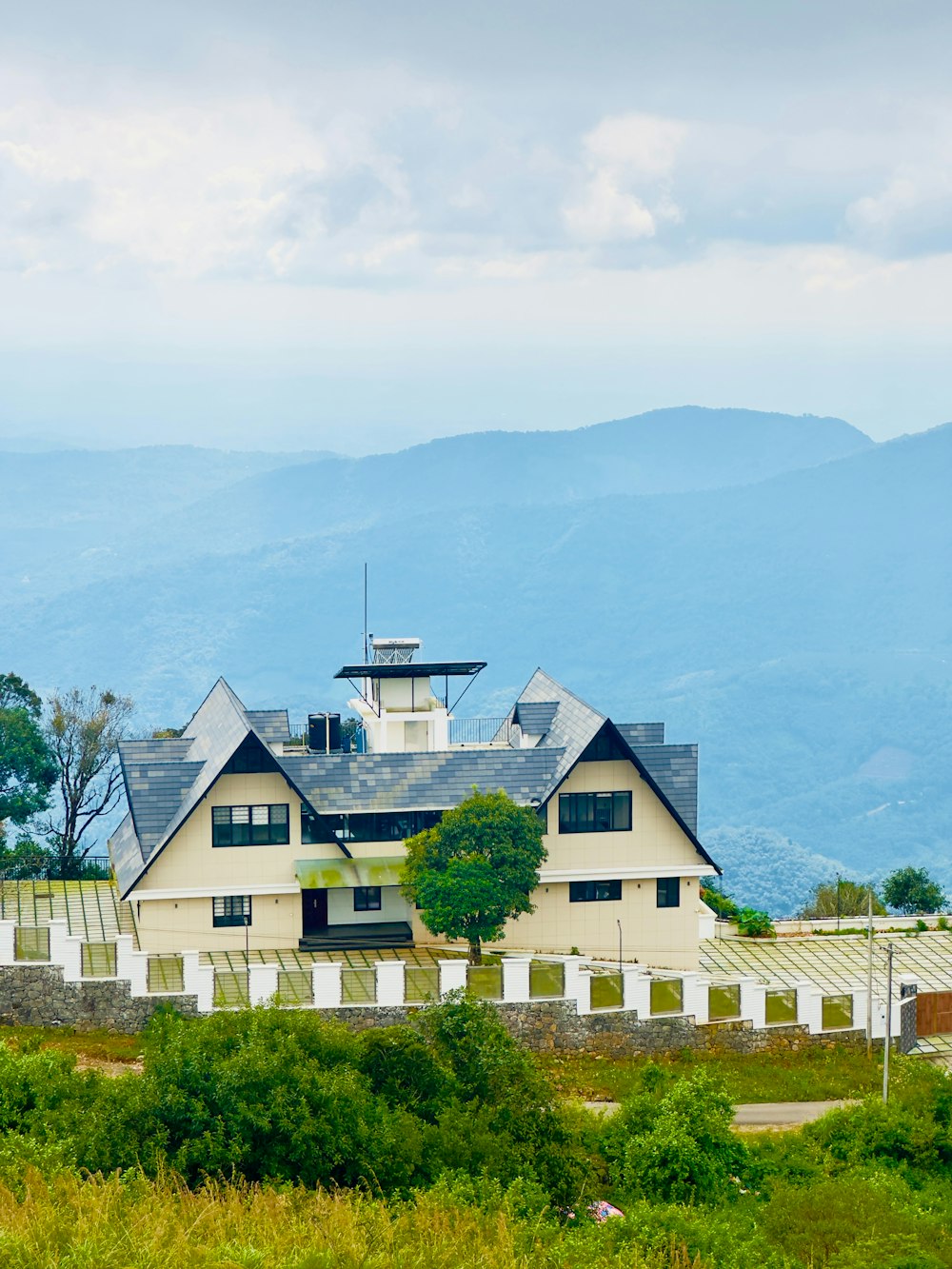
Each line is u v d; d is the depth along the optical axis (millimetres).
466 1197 87938
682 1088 111062
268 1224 78750
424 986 136500
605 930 157625
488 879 142375
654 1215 91750
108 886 172875
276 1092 87938
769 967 163375
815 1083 137375
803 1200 98875
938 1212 101562
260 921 151750
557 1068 136125
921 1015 151750
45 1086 96500
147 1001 134875
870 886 164125
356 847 155000
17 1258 72000
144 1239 74000
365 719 176000
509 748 166625
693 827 157875
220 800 150250
